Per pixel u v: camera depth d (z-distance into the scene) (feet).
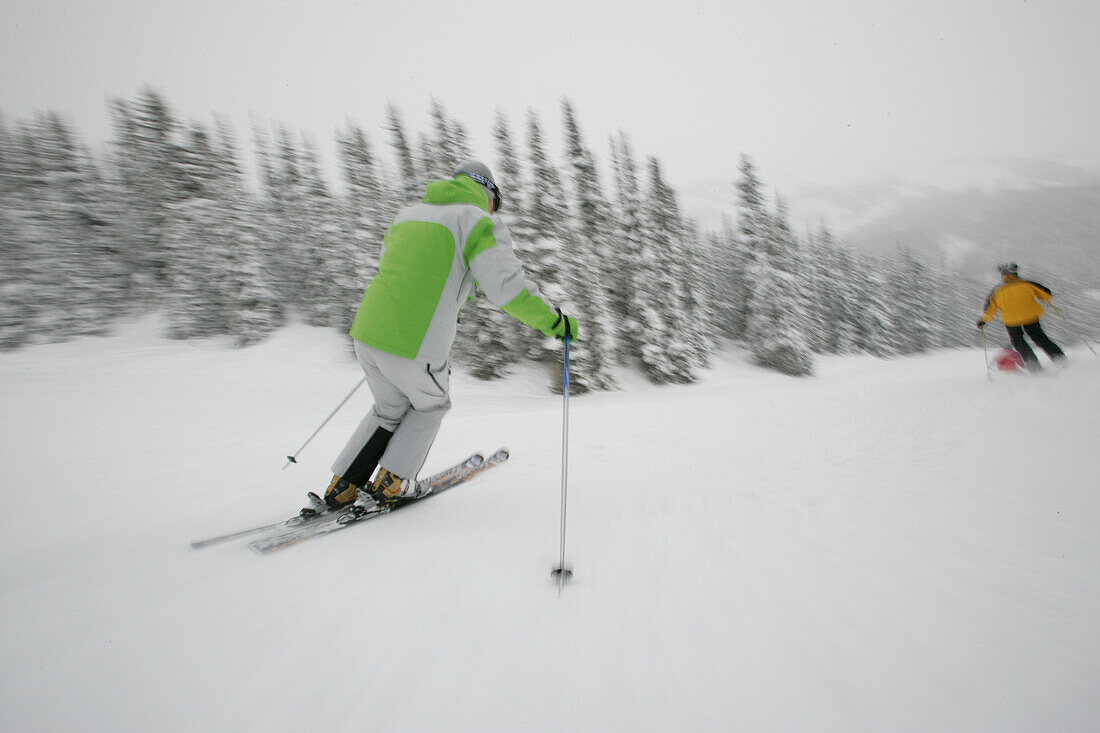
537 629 4.07
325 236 71.26
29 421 21.81
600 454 12.27
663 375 69.56
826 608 4.40
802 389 30.76
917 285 134.62
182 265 66.59
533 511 7.31
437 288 6.44
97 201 70.54
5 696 3.27
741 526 6.53
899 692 3.32
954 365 83.51
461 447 14.11
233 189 72.13
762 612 4.35
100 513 7.62
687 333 75.31
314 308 71.26
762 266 86.69
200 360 57.16
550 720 3.09
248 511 7.77
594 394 60.80
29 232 63.57
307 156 77.41
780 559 5.47
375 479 6.98
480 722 3.06
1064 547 5.53
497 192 7.76
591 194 73.82
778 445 13.08
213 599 4.58
